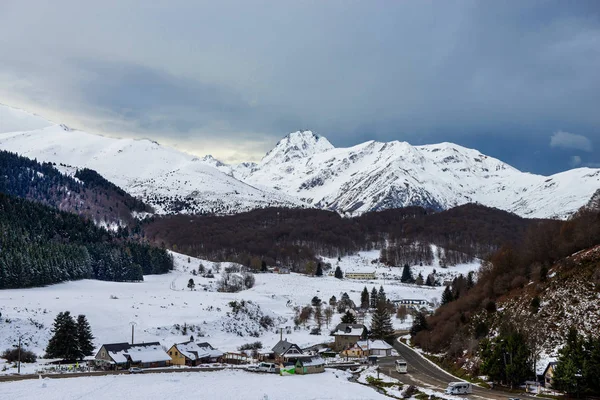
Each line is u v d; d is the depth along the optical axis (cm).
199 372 13975
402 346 17950
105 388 11556
